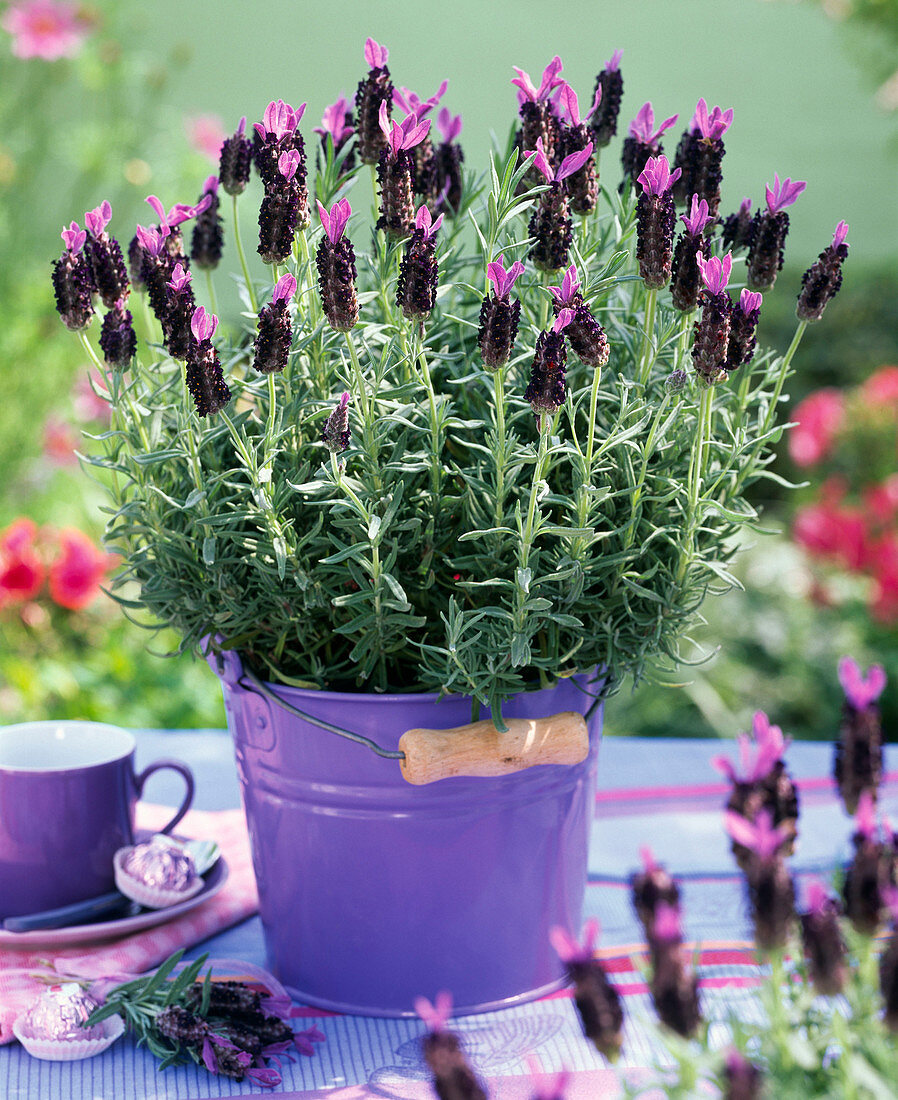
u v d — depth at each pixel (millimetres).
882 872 1124
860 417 3988
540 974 1342
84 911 1374
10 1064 1279
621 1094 1242
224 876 1406
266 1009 1305
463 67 6430
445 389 1360
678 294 1270
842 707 1172
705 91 6730
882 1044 1114
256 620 1304
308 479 1309
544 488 1251
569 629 1307
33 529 2699
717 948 1357
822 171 6555
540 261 1288
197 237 1374
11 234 4242
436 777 1277
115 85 4410
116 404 1317
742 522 1309
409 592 1308
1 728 1426
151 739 1674
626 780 1603
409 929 1316
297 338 1317
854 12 5520
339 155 1383
